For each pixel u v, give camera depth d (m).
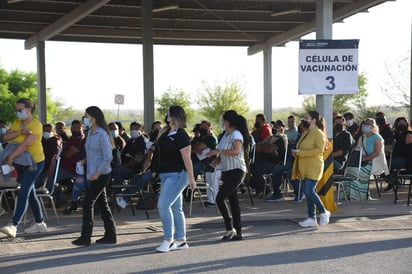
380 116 14.88
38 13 19.64
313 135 9.04
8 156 8.27
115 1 18.58
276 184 12.31
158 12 20.11
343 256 7.23
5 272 6.58
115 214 10.61
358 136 12.22
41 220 8.80
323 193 10.36
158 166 7.59
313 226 9.27
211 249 7.73
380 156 11.88
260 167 12.70
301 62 10.89
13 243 8.08
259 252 7.52
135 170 11.14
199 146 11.41
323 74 10.91
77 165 10.48
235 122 8.18
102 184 7.80
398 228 9.13
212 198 11.52
